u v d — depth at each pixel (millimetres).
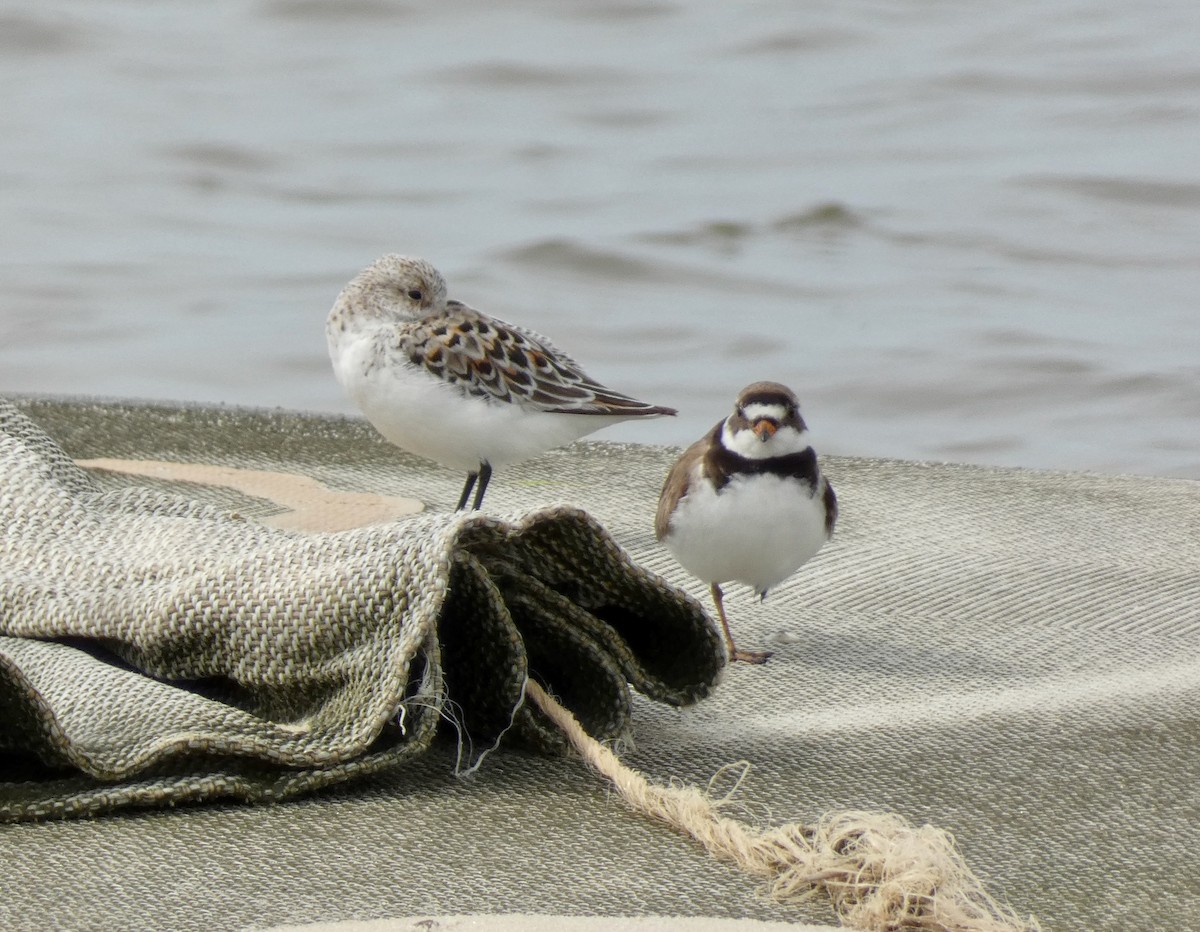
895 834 5695
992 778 6766
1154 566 9891
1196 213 26484
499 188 28781
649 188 28531
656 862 5898
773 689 7949
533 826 6195
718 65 34969
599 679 6992
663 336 21953
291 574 6770
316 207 28016
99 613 7176
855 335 21688
